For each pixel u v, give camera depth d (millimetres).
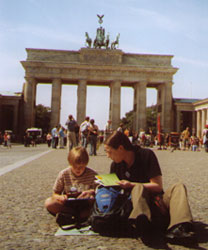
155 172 7785
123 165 8172
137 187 7176
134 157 8062
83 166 8680
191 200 11828
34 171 20688
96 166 24281
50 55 122062
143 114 120688
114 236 7457
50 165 25125
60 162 28156
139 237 7348
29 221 8781
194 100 132625
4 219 8922
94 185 8828
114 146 7910
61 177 8812
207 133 54875
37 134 108250
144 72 122500
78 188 8742
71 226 8094
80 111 119938
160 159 34719
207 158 37406
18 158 33594
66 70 120938
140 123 120438
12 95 128250
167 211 7359
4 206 10500
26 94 118812
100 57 123312
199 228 8211
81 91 120750
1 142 96062
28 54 121375
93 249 6578
